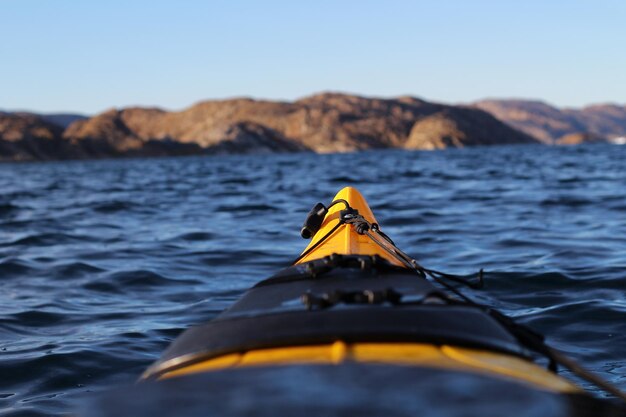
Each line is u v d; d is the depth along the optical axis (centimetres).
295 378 147
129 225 1318
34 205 1845
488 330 198
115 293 710
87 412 137
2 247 1029
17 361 474
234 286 734
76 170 6594
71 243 1067
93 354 489
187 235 1140
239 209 1608
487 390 140
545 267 744
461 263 812
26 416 382
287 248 978
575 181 2241
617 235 980
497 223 1183
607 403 178
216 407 134
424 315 196
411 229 1141
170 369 192
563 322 539
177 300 672
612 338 496
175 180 3378
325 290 240
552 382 176
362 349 180
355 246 332
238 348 187
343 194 429
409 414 128
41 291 718
